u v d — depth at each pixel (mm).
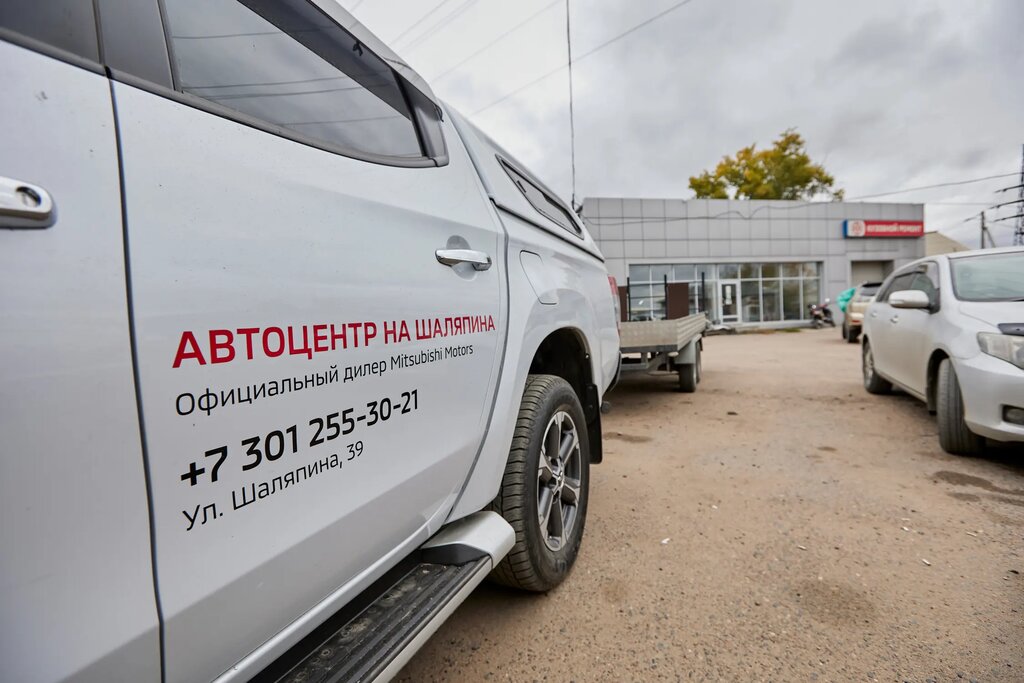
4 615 561
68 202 611
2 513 555
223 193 810
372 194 1159
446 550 1408
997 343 3070
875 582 2033
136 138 704
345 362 1000
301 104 1086
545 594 2006
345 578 1050
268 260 858
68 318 600
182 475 714
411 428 1199
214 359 754
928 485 2998
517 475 1736
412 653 1090
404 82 1502
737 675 1559
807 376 7383
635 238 20234
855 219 21703
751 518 2643
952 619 1791
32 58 618
